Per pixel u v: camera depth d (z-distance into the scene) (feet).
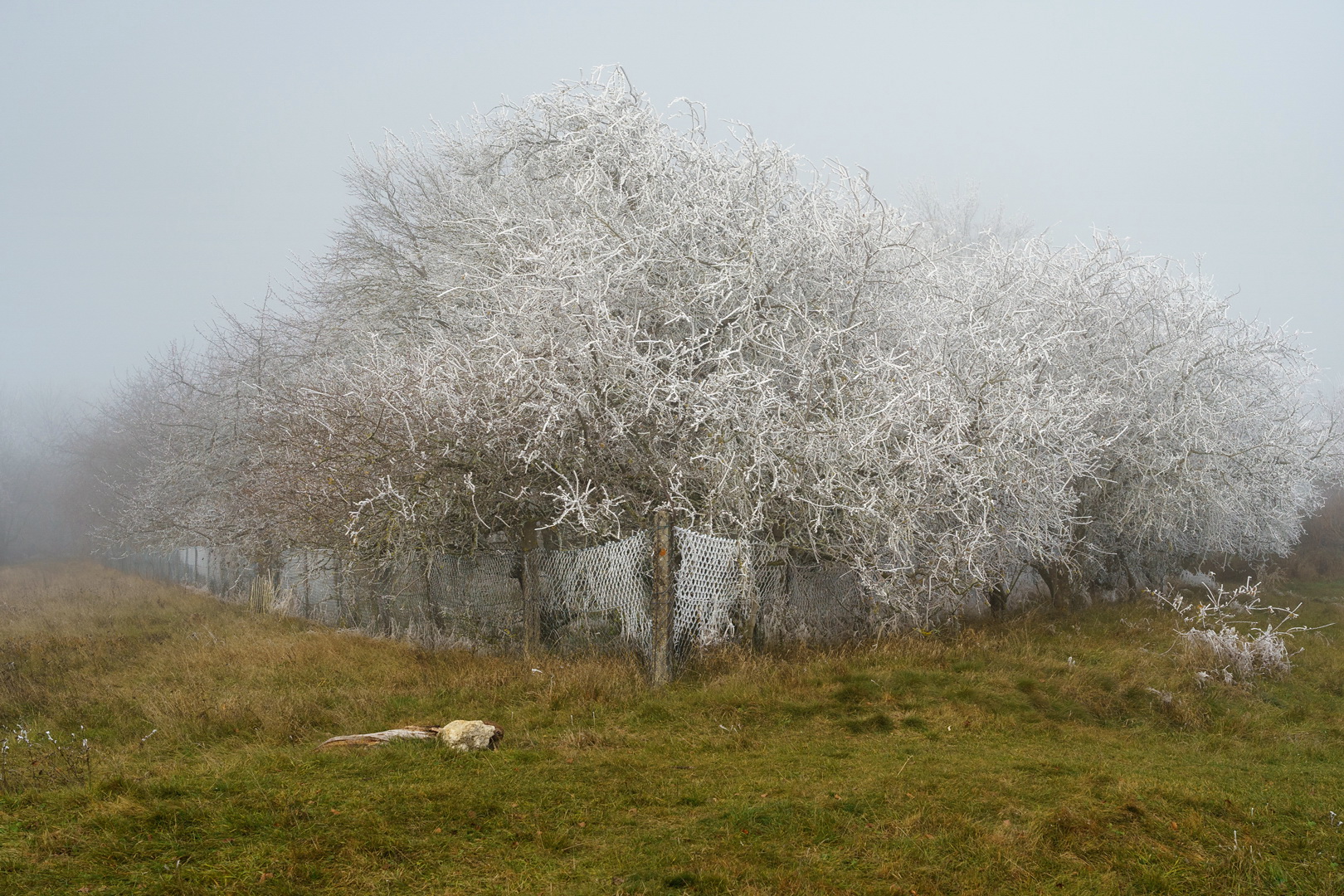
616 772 16.76
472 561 33.78
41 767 16.89
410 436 26.96
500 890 11.51
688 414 28.32
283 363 53.57
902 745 19.56
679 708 21.90
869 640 29.43
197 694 23.32
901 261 36.78
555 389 27.58
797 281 32.83
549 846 12.98
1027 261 40.91
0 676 27.22
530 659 27.30
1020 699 23.29
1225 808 15.21
